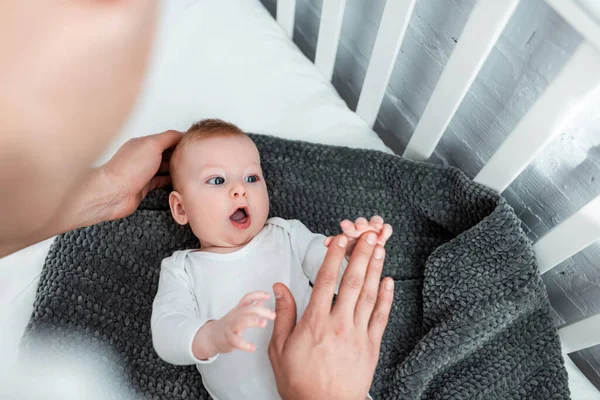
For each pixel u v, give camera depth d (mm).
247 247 868
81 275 922
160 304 803
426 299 929
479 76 833
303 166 1036
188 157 865
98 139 159
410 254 1011
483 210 923
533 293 877
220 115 1078
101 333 900
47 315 887
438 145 1031
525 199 924
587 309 943
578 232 792
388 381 916
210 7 1146
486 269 893
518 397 892
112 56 155
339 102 1109
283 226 905
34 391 836
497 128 866
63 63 146
